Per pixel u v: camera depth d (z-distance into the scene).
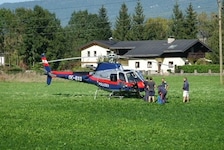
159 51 104.44
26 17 123.44
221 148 17.34
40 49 116.19
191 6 139.25
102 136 19.95
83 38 166.00
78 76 42.38
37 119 26.06
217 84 63.16
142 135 20.09
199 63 102.19
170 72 95.25
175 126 22.86
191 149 17.14
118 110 30.45
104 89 40.91
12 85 66.12
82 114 28.28
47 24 119.62
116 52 116.38
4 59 124.81
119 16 154.50
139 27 148.12
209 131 21.23
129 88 39.84
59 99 40.69
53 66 114.12
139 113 28.56
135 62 107.88
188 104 34.75
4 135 20.41
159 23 170.75
